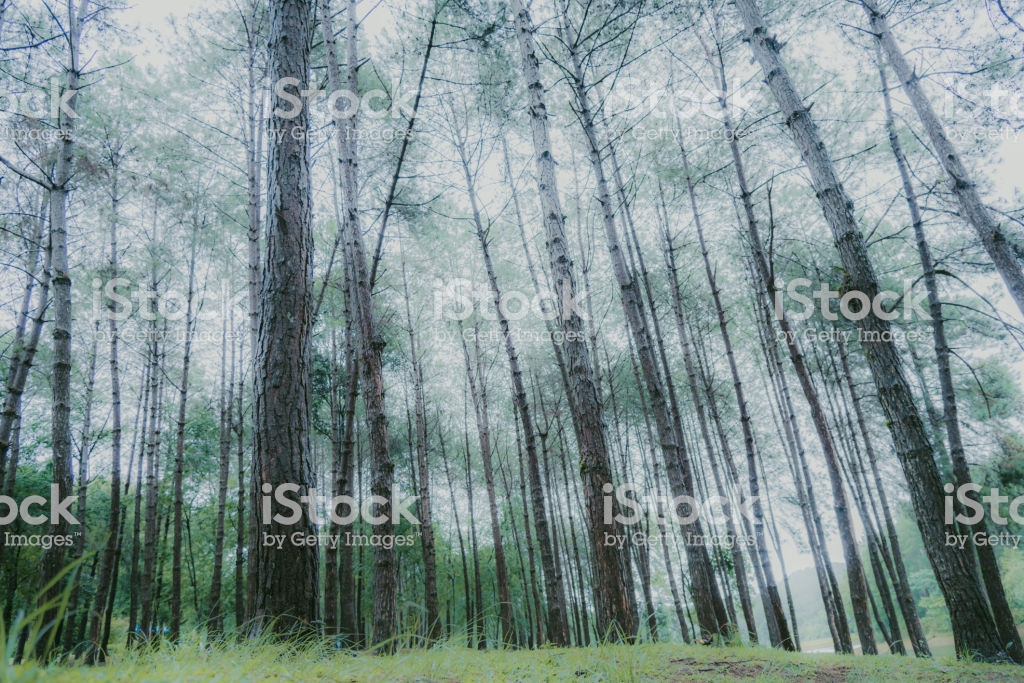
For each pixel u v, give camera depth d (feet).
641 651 14.97
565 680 10.37
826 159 20.56
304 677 7.97
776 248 38.99
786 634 28.30
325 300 43.68
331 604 28.40
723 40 33.14
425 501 43.65
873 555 42.19
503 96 33.65
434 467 68.08
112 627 57.88
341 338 52.75
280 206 15.23
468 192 35.83
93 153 32.40
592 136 28.45
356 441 55.77
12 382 34.22
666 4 28.53
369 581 66.49
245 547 59.47
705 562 27.30
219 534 38.78
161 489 59.16
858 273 19.58
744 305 47.39
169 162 34.17
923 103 24.97
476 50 30.53
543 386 55.72
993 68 24.32
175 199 34.68
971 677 16.26
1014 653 21.72
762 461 58.49
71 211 35.65
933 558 19.60
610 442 54.70
